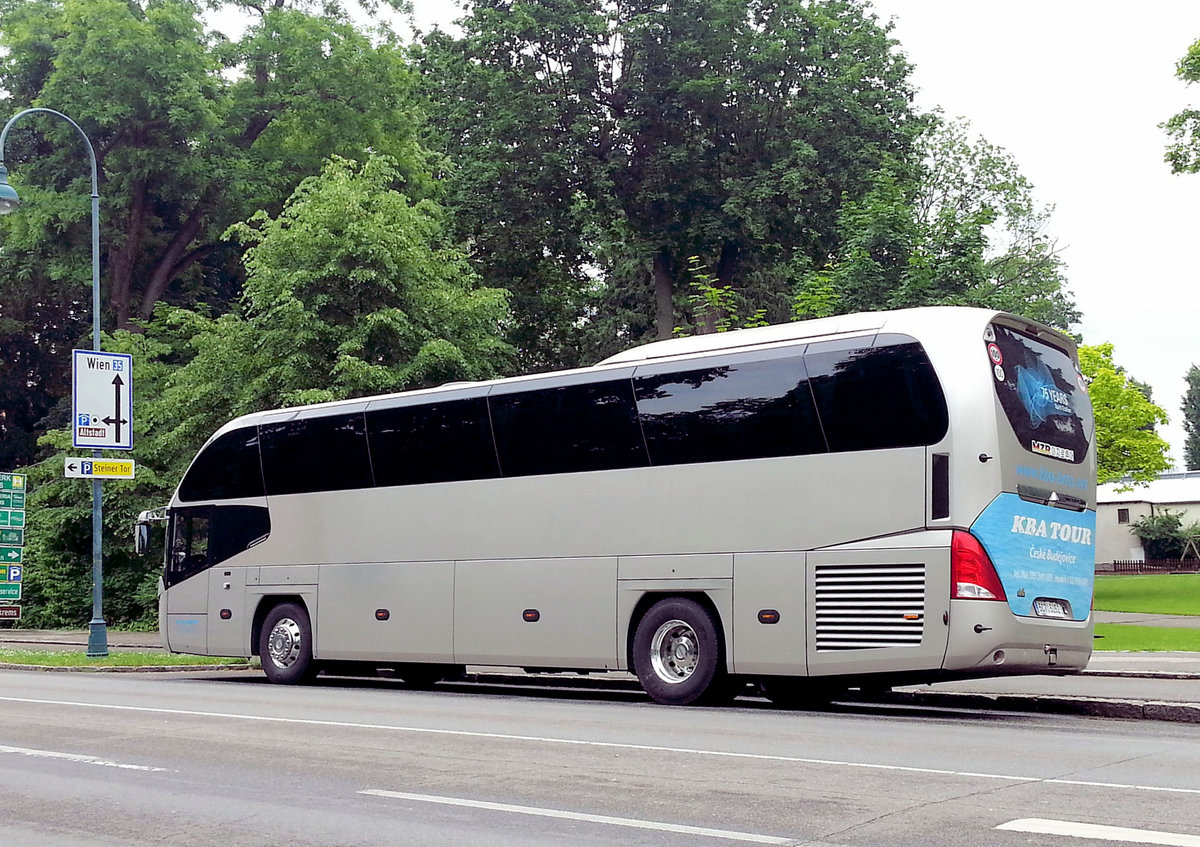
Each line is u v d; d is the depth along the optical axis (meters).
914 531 13.34
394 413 18.00
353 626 18.02
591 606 15.68
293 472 19.06
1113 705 13.87
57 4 41.34
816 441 14.10
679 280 43.34
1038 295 47.91
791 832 6.90
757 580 14.32
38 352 47.34
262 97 41.22
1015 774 8.86
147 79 38.44
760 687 17.41
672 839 6.77
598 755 9.93
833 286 30.38
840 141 38.56
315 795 8.27
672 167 39.72
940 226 30.34
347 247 26.73
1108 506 84.81
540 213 40.47
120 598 35.00
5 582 32.88
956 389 13.31
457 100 41.19
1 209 24.64
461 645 16.86
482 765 9.43
